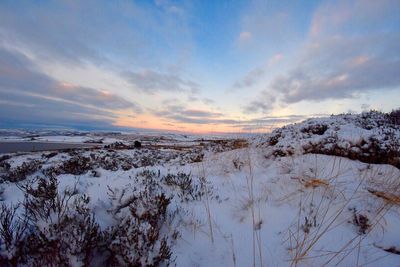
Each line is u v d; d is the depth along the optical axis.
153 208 3.05
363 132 5.54
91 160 9.46
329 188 3.73
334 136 5.64
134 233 2.54
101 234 2.61
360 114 8.02
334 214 3.14
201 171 5.83
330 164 4.77
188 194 4.06
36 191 3.38
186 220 3.25
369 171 4.27
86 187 4.29
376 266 2.29
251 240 2.87
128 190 3.68
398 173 4.05
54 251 2.23
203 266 2.50
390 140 4.94
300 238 2.78
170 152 17.27
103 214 3.23
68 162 7.07
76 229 2.47
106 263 2.43
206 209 3.58
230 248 2.74
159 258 2.38
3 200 4.00
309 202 3.48
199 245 2.80
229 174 5.39
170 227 3.05
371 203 3.24
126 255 2.31
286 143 6.44
